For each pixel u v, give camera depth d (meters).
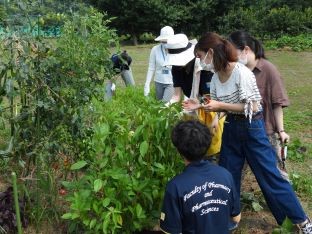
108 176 3.75
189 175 3.08
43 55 3.81
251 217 4.79
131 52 19.42
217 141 4.43
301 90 11.48
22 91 3.82
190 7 24.08
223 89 3.97
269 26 21.77
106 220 3.60
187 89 4.89
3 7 3.70
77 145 4.26
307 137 7.59
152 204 3.99
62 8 4.07
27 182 4.33
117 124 3.96
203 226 3.04
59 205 4.53
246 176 5.73
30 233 4.27
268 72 4.27
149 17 23.44
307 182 5.50
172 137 3.18
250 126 4.03
